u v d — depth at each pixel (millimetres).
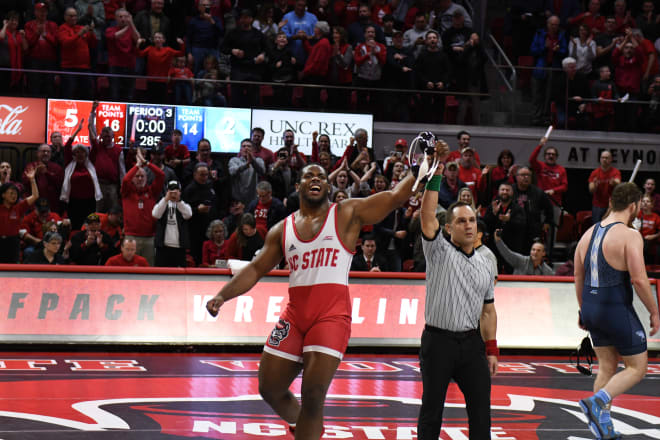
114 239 14664
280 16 21188
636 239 7441
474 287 6203
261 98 18344
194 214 15625
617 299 7488
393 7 22750
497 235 14844
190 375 10562
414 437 7574
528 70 20375
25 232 14594
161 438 7266
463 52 19766
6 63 17344
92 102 17516
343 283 6188
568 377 11328
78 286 12688
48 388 9453
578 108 20641
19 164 17375
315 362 5938
